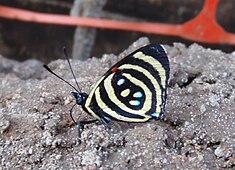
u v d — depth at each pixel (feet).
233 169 0.59
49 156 0.61
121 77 0.60
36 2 1.13
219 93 0.65
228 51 1.06
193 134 0.61
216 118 0.62
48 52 1.13
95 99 0.61
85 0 0.96
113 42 1.11
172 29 1.03
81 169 0.59
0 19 1.12
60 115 0.64
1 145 0.62
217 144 0.61
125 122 0.61
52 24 1.11
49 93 0.66
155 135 0.61
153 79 0.59
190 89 0.66
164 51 0.59
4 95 0.68
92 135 0.61
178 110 0.63
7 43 1.13
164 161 0.59
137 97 0.60
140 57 0.59
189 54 0.72
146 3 1.12
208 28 0.99
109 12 1.12
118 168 0.59
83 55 0.97
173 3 1.12
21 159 0.61
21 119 0.64
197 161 0.60
